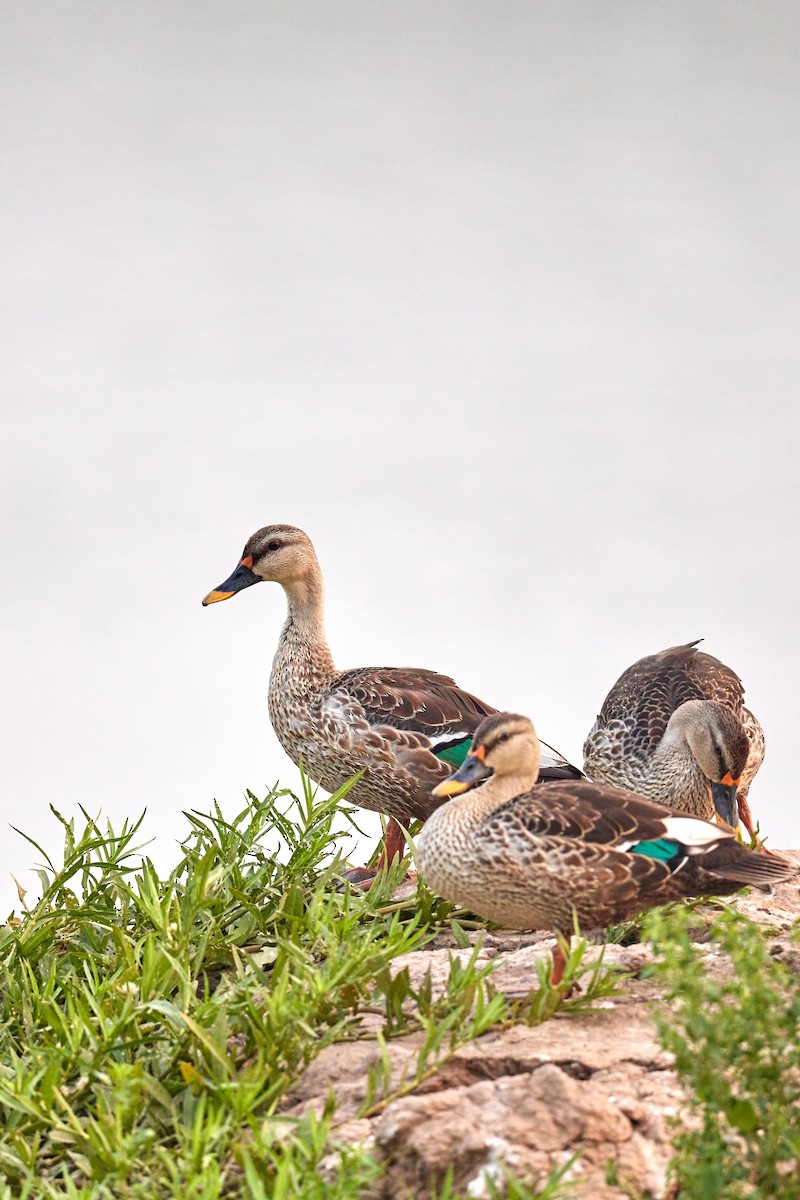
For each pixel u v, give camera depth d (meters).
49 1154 9.61
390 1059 9.53
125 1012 10.18
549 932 12.16
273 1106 9.10
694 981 8.19
